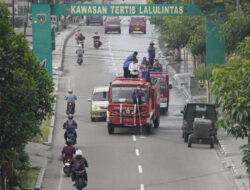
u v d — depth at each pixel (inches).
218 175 2573.8
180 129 3644.2
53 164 2763.3
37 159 2805.1
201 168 2689.5
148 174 2586.1
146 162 2802.7
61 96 4630.9
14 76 1989.4
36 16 4825.3
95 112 3794.3
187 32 5590.6
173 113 4215.1
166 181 2474.2
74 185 2224.4
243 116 1611.7
